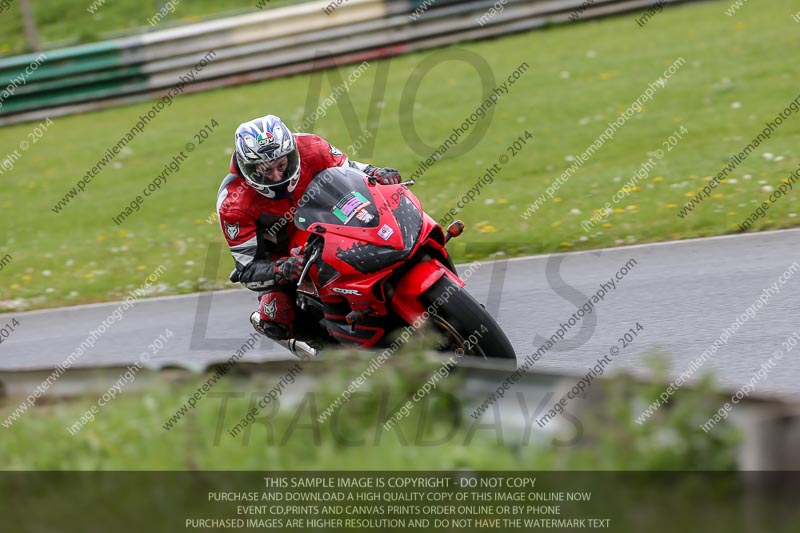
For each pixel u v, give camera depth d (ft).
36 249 132.05
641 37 190.80
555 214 107.34
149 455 46.26
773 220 93.35
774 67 155.43
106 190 157.48
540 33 206.49
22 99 211.20
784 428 36.81
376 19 206.28
